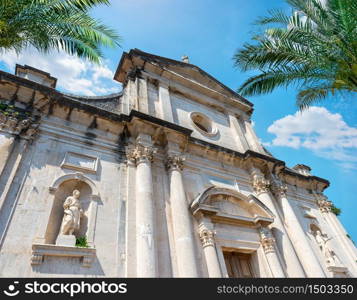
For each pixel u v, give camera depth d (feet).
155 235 30.19
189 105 56.70
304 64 36.14
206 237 33.83
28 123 32.35
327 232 55.01
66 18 29.37
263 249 39.09
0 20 25.16
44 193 28.50
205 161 46.44
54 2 28.63
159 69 55.72
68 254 25.07
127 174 35.24
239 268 37.78
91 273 25.18
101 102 43.50
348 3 33.24
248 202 42.37
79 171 32.65
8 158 28.66
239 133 58.65
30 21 27.63
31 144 31.63
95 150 35.96
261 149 58.70
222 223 38.14
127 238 28.94
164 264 29.04
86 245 26.76
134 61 54.13
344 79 32.19
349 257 51.80
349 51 31.91
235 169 49.65
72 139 35.17
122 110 43.80
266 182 49.47
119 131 39.52
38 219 26.32
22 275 22.41
